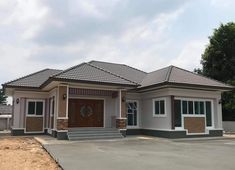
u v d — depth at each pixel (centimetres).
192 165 966
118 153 1243
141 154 1220
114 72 2592
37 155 1191
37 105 2331
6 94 2591
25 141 1778
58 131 1820
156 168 909
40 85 2188
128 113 2358
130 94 2373
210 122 2233
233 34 3312
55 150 1313
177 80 2078
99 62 2761
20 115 2266
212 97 2244
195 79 2209
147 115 2312
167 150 1366
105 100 2253
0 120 3322
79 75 1925
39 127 2316
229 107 3072
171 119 2028
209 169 898
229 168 916
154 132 2192
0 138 1988
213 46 3378
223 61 3341
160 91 2159
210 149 1418
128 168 906
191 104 2153
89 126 2184
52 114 2128
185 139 1964
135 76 2605
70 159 1066
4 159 1077
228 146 1555
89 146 1492
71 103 2138
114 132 1992
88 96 2195
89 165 952
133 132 2348
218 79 3353
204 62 3466
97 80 1919
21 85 2234
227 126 2964
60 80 1803
